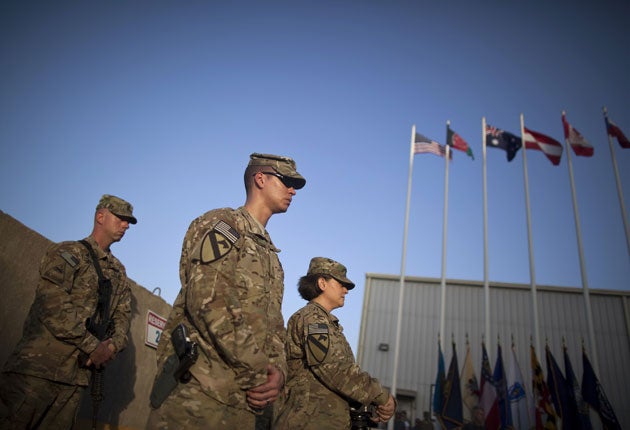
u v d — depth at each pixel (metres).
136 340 6.71
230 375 2.28
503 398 15.09
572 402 14.34
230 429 2.22
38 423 3.64
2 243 4.47
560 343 24.33
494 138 19.12
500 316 25.66
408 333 26.38
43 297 3.77
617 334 23.89
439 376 16.05
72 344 3.81
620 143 17.52
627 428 22.12
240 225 2.65
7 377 3.56
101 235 4.50
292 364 4.18
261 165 3.03
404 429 18.81
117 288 4.58
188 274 2.39
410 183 18.91
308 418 3.89
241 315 2.29
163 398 2.21
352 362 4.28
